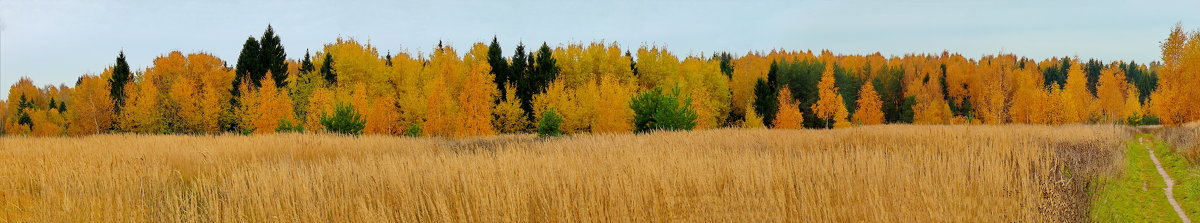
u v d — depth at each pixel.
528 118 46.81
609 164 6.64
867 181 5.41
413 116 40.06
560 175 5.75
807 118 56.94
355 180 5.99
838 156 7.43
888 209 4.49
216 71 53.72
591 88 39.09
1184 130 17.00
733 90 63.06
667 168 5.83
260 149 12.21
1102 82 58.19
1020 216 4.40
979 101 77.62
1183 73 30.47
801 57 130.50
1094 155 9.77
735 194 4.93
